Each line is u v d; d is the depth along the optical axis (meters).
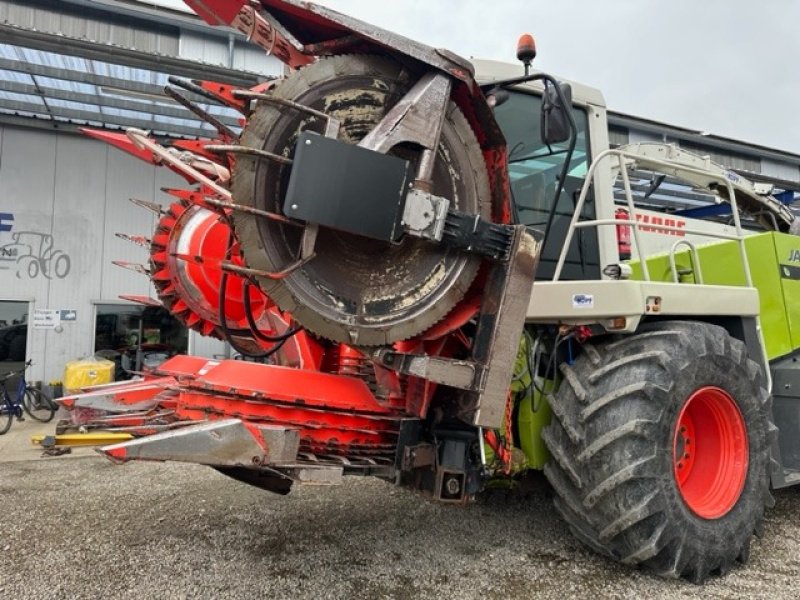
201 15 2.62
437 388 2.75
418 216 2.33
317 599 2.62
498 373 2.54
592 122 3.83
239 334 3.42
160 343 10.62
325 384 2.68
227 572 2.89
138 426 2.73
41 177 9.96
